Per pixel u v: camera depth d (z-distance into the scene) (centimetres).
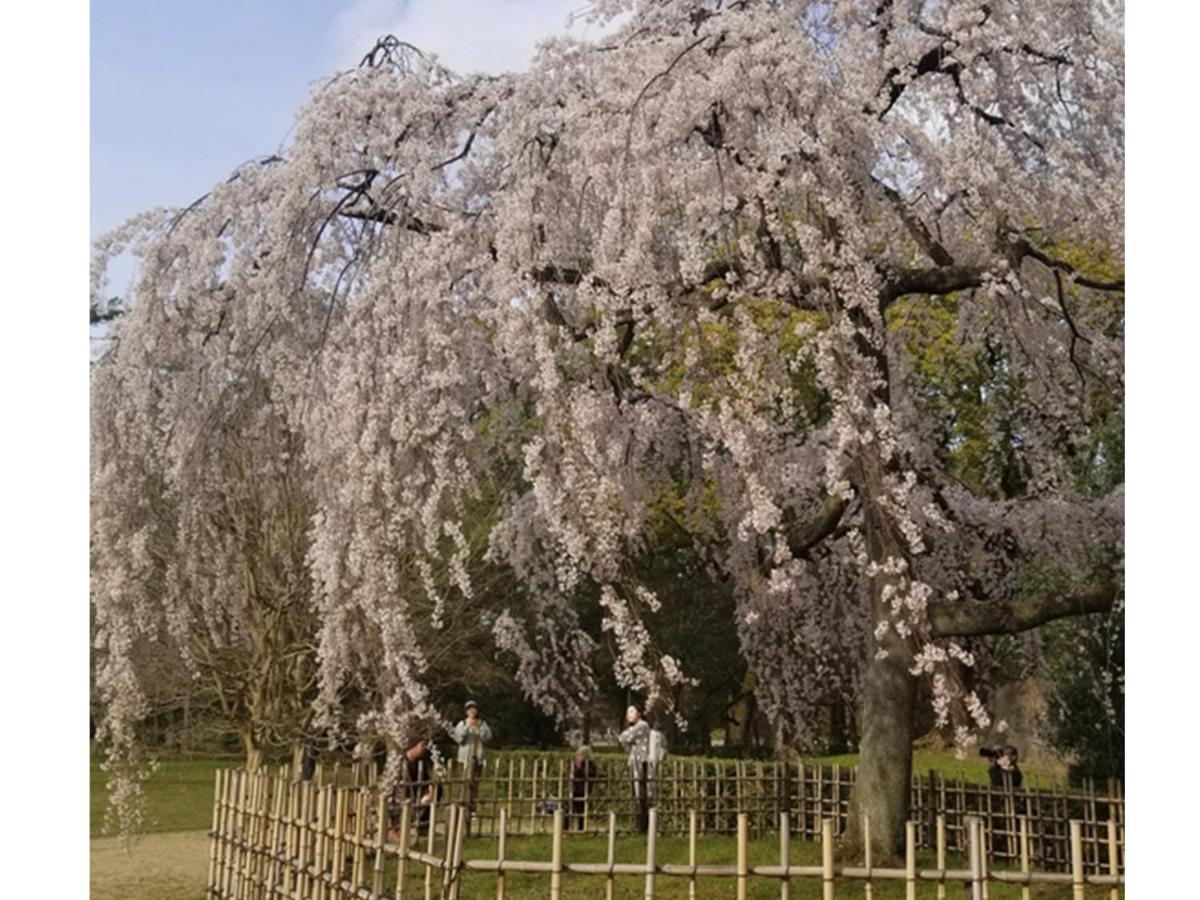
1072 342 751
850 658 888
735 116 610
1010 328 789
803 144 593
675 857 757
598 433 619
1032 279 769
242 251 711
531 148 655
